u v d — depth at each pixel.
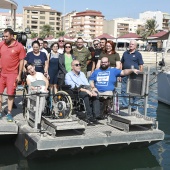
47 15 146.25
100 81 7.12
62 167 5.78
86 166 5.88
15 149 6.61
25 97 6.93
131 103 7.21
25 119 6.91
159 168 5.90
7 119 6.50
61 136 5.82
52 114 6.45
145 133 6.34
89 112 6.75
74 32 132.88
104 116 7.32
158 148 6.98
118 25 139.75
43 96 6.12
